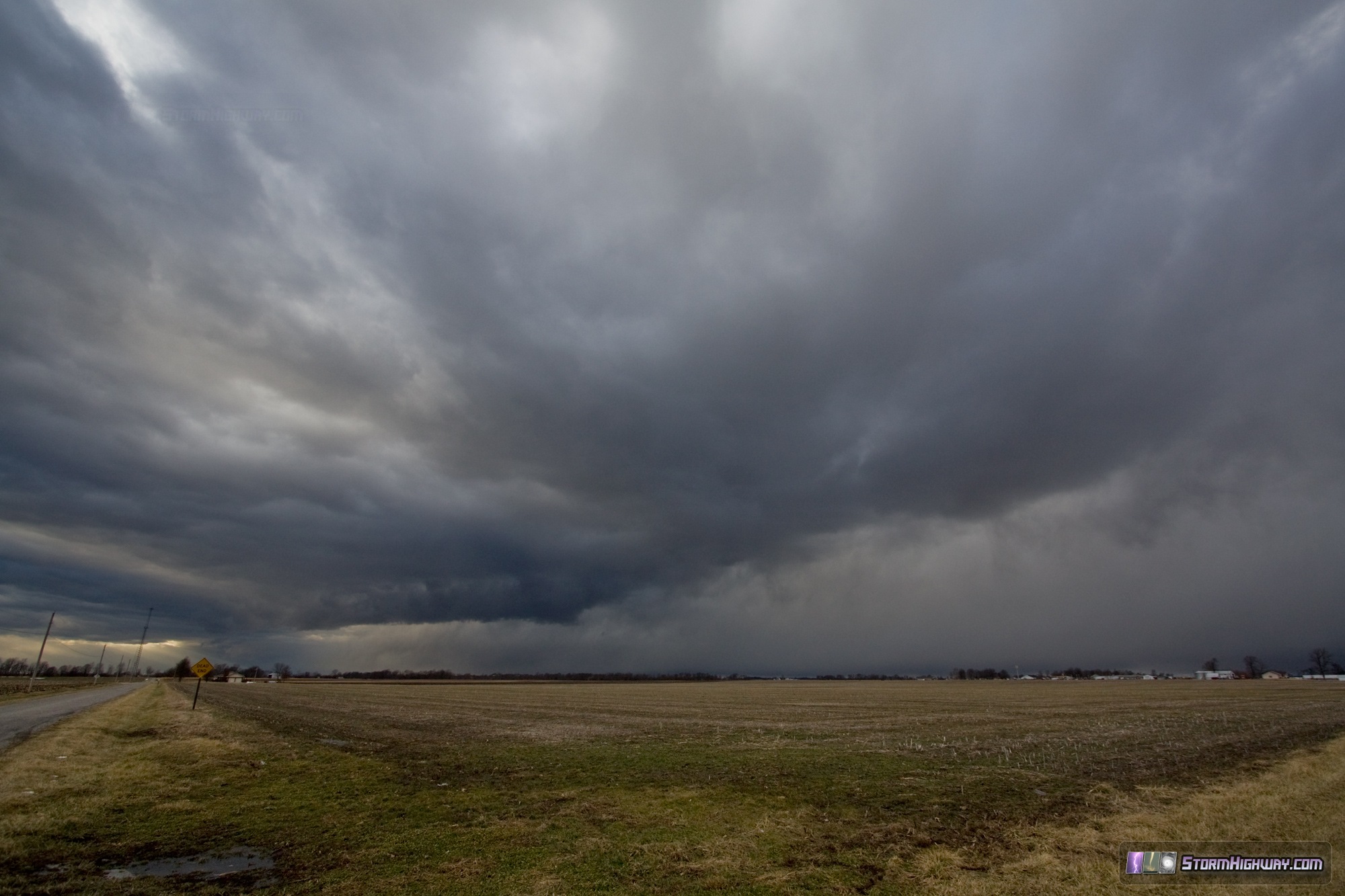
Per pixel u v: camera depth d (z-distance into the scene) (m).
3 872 11.76
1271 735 32.53
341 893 10.88
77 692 81.25
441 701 76.62
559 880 11.49
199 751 26.61
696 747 30.53
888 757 27.11
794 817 16.38
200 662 47.38
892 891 11.00
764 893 10.90
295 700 73.12
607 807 17.50
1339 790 17.86
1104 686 143.62
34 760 22.09
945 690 119.62
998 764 24.83
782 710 59.25
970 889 11.02
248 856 13.02
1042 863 12.34
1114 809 17.03
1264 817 15.18
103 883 11.33
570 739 34.47
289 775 21.92
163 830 14.79
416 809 17.11
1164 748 28.47
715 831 14.88
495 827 15.16
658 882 11.39
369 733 36.06
